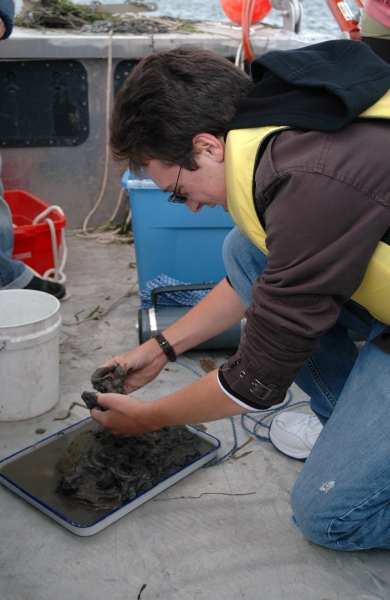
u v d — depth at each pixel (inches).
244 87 45.1
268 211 42.2
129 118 44.7
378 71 42.6
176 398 52.2
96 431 67.4
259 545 56.6
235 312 65.2
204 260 96.7
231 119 44.1
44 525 58.1
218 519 59.4
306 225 40.4
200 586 52.1
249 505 61.3
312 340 43.6
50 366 73.4
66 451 65.7
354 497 50.9
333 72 42.5
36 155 129.1
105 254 125.7
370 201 40.1
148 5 144.9
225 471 65.9
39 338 70.4
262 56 44.3
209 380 49.7
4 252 96.1
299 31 134.3
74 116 127.6
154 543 56.3
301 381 62.1
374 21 92.0
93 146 131.2
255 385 46.3
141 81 44.0
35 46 118.5
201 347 86.5
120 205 137.4
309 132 41.1
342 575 53.8
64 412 75.4
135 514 59.7
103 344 90.9
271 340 43.7
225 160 44.2
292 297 42.1
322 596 51.6
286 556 55.5
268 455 68.7
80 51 121.3
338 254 40.6
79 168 132.3
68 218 136.6
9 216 96.0
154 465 63.6
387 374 49.8
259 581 52.8
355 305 56.8
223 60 45.6
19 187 130.9
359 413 50.8
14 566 53.4
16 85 122.0
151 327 85.4
